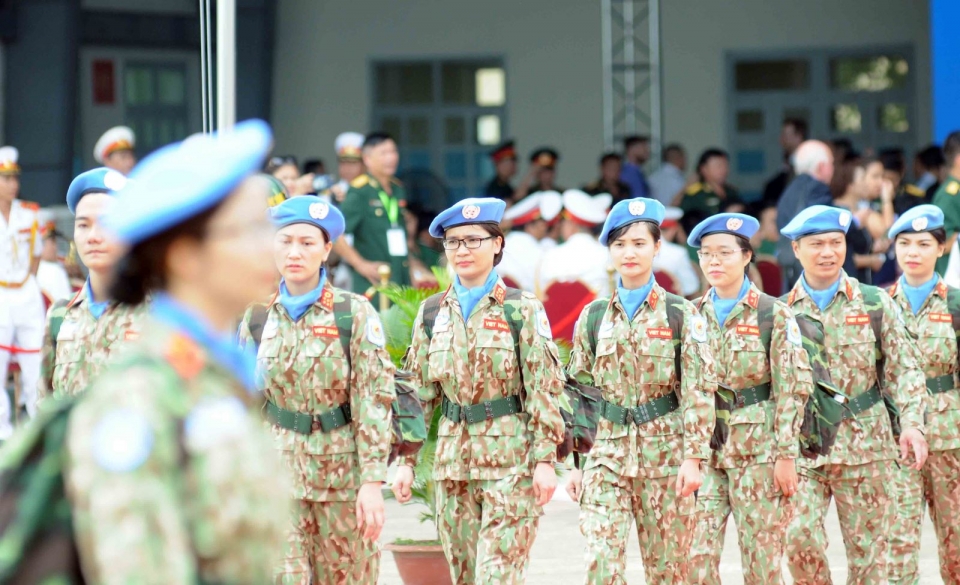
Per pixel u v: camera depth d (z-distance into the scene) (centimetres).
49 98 3106
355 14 3575
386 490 1332
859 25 3466
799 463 1004
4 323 1639
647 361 925
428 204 2795
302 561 841
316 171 2550
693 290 1870
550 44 3544
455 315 912
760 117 3500
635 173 2709
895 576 1036
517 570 898
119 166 1970
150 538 314
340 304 841
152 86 3416
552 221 1978
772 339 970
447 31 3575
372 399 834
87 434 321
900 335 1021
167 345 339
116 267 348
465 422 909
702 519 975
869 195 1848
